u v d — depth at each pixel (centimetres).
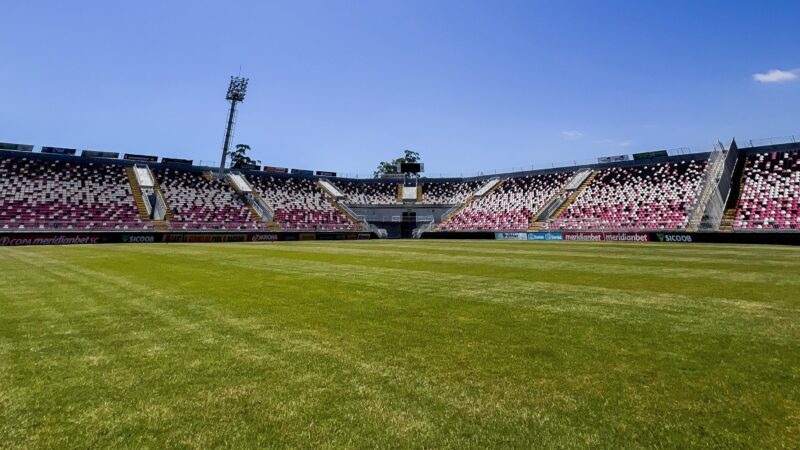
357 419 459
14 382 564
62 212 5194
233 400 508
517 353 677
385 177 8431
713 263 2102
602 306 1042
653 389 534
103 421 458
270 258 2530
